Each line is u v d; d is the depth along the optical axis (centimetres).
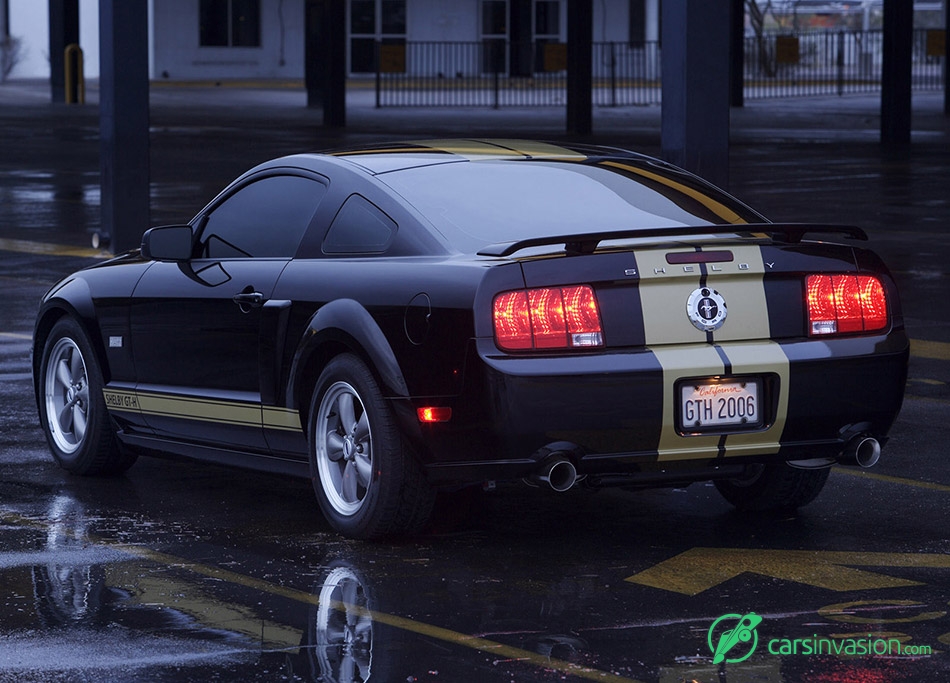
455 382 665
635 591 646
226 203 816
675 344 677
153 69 6712
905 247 1947
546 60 4978
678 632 590
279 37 6869
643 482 694
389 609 620
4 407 1066
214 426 794
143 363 831
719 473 707
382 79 6919
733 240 691
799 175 2989
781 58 5356
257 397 764
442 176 750
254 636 586
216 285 786
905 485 849
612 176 772
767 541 730
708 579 663
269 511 793
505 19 6938
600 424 662
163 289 816
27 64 7012
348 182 755
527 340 659
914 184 2800
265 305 754
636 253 674
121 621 606
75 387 882
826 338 701
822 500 816
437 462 680
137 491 841
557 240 656
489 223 715
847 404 701
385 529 710
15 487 849
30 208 2477
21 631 593
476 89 6406
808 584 656
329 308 716
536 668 549
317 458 736
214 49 6781
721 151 1681
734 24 5506
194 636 587
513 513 787
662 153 1705
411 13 6881
